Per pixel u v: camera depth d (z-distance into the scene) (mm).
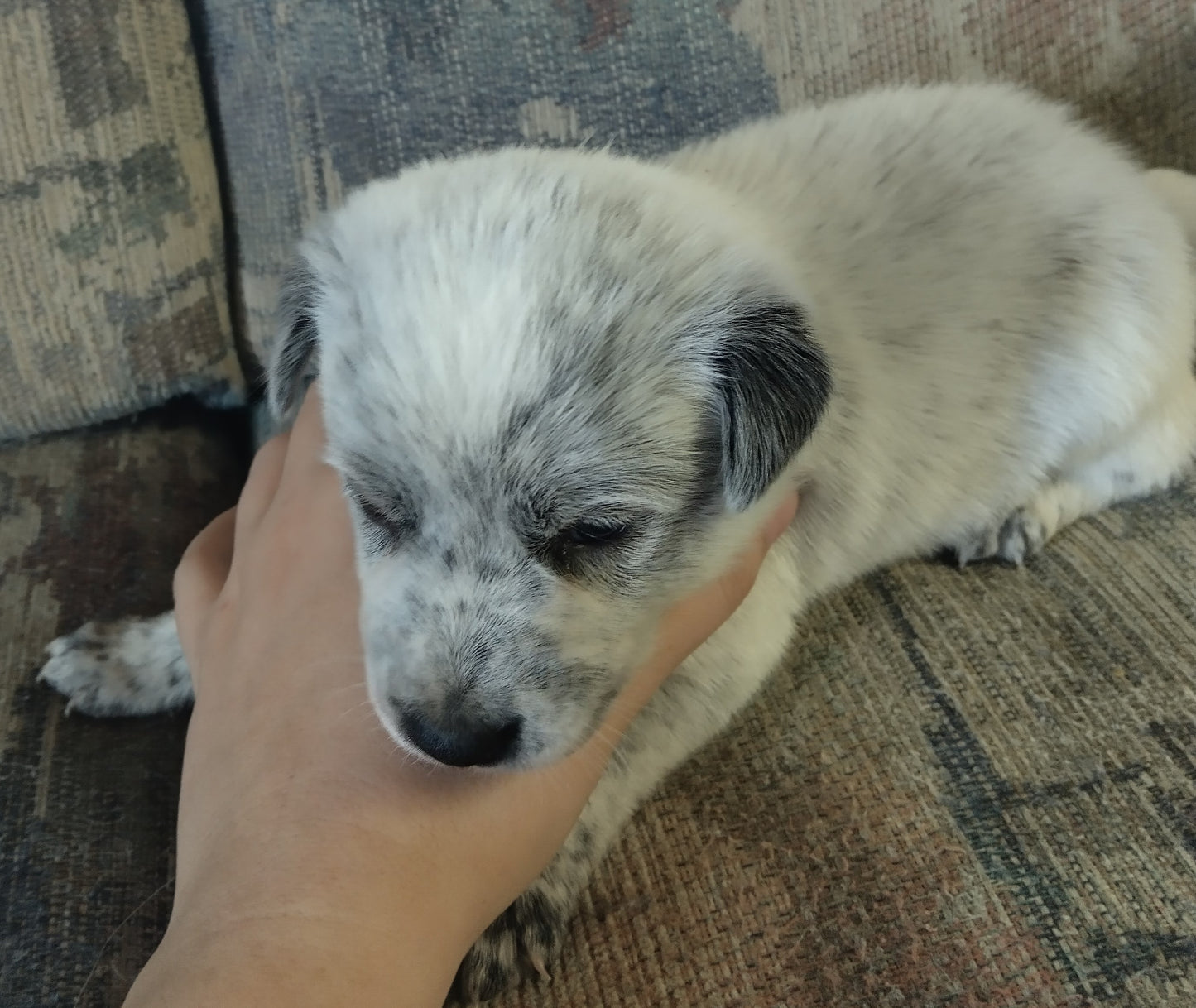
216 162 356
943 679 249
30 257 327
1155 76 349
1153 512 308
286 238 350
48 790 241
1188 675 241
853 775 230
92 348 339
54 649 268
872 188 286
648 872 219
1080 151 314
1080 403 306
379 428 195
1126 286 302
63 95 318
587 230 201
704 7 334
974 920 200
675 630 224
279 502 258
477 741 186
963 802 221
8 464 333
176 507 329
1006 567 291
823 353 209
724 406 203
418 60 331
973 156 300
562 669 197
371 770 190
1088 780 222
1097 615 262
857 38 342
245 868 175
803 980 196
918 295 278
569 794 201
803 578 279
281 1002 157
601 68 337
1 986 205
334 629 220
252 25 334
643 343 196
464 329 189
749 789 232
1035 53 347
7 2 311
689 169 281
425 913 175
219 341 357
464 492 194
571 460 192
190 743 212
